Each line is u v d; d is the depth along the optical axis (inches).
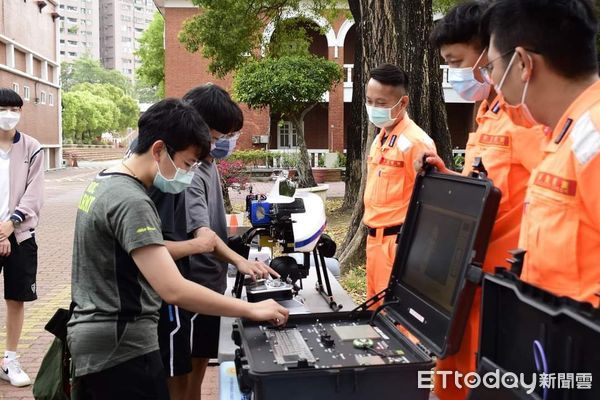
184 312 97.8
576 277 58.0
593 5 57.9
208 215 106.3
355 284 219.9
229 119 102.3
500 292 53.5
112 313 75.5
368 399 61.2
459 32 88.6
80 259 77.7
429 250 72.2
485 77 67.0
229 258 100.7
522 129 82.3
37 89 1224.8
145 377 77.9
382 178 131.0
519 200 83.9
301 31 563.2
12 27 1086.4
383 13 233.6
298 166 548.7
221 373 86.6
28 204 151.4
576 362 44.2
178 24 898.7
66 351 87.3
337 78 532.4
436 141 267.0
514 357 51.5
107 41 5027.1
